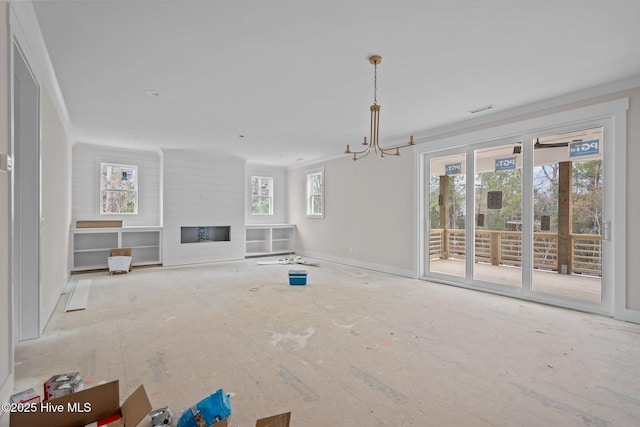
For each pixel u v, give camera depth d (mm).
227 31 2537
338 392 2107
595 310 3719
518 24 2424
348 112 4508
